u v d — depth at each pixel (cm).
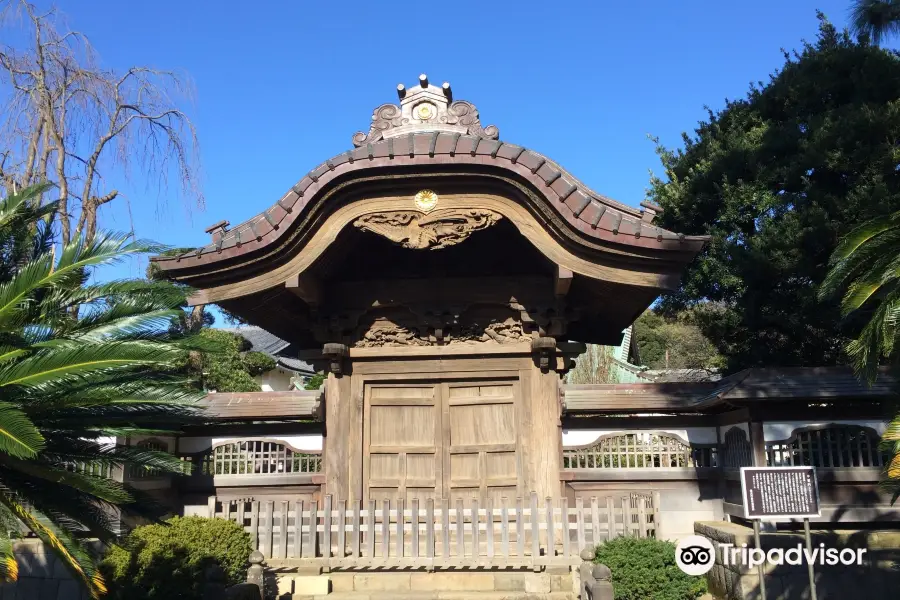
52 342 541
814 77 1480
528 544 861
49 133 1504
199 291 864
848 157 1304
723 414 962
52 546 533
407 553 860
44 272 545
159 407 628
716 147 1573
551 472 927
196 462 1023
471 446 958
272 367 2158
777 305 1415
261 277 861
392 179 831
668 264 817
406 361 986
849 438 865
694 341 3681
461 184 834
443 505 816
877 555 738
